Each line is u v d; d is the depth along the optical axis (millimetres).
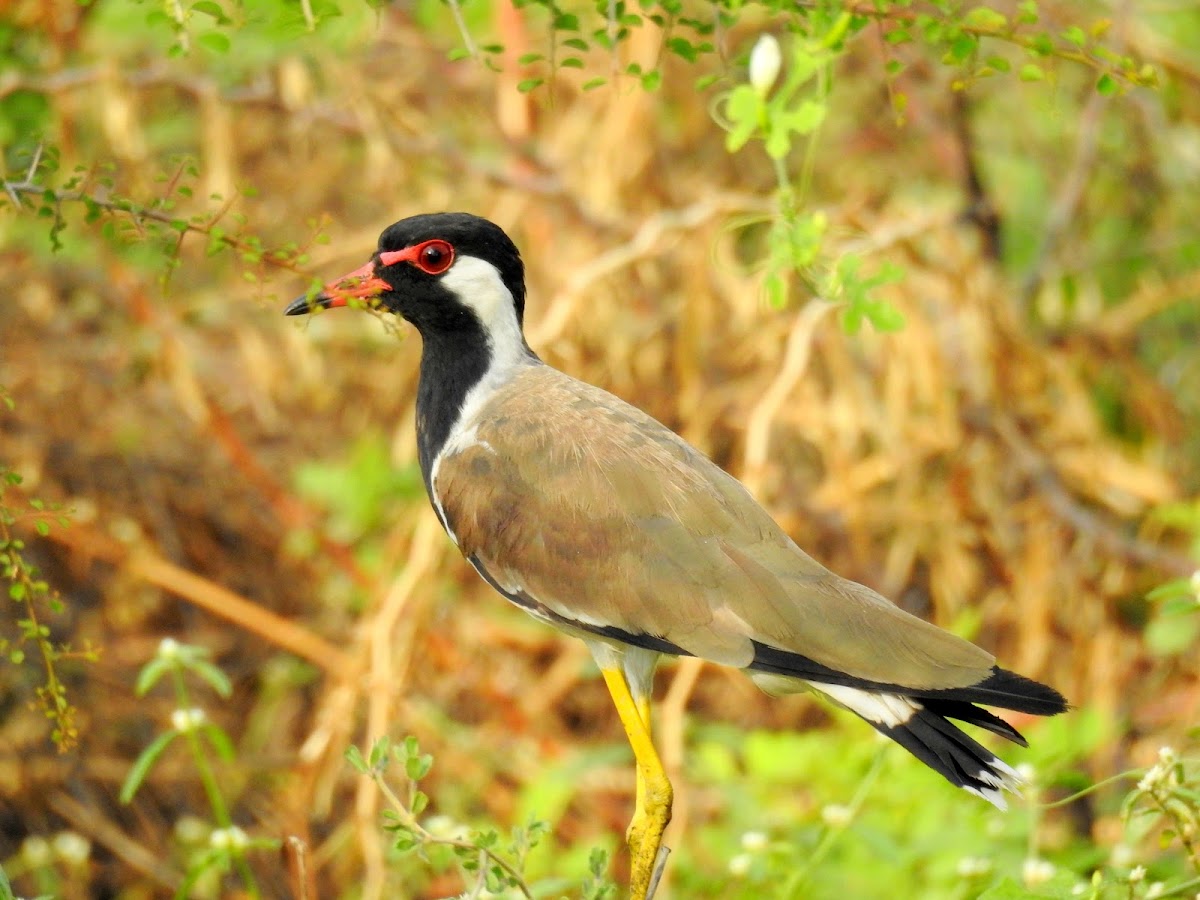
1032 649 13328
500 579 9086
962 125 14273
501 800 12992
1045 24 14156
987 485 13500
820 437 13297
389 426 14789
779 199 7973
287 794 12969
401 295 9594
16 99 13234
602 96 14461
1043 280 14312
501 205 14586
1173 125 15172
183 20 7617
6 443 13680
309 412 14914
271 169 14977
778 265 7668
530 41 15070
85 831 13062
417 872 12031
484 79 15031
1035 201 15336
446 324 9641
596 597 8727
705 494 8766
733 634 8406
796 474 14008
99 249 13656
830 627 8242
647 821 8906
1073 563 13422
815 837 10070
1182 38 15508
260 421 14836
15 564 7641
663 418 13820
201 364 14797
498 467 9148
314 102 14172
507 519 9031
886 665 8102
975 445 13445
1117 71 7906
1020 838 9992
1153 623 12734
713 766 11336
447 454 9492
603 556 8742
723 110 14789
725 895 10391
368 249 14773
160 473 14383
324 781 12289
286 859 12930
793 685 8570
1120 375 14414
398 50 15102
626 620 8656
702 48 8000
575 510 8844
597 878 7676
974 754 7949
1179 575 13273
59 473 14016
